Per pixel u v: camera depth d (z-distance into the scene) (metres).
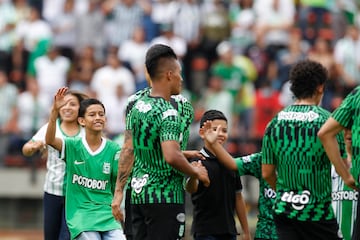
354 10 50.12
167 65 19.67
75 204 22.89
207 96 42.97
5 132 42.53
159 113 19.41
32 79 44.16
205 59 46.31
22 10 48.16
